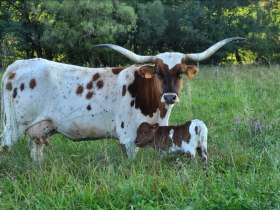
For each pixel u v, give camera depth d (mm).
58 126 6672
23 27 32312
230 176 5391
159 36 35031
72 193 5008
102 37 28875
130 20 30281
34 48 34375
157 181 5340
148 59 6520
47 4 29469
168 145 6262
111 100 6453
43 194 5109
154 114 6484
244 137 7375
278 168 5711
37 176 5629
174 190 5020
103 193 5008
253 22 35062
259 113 9188
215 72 16797
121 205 4789
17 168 6016
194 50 36344
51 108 6602
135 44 35625
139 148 6840
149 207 4531
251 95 11352
